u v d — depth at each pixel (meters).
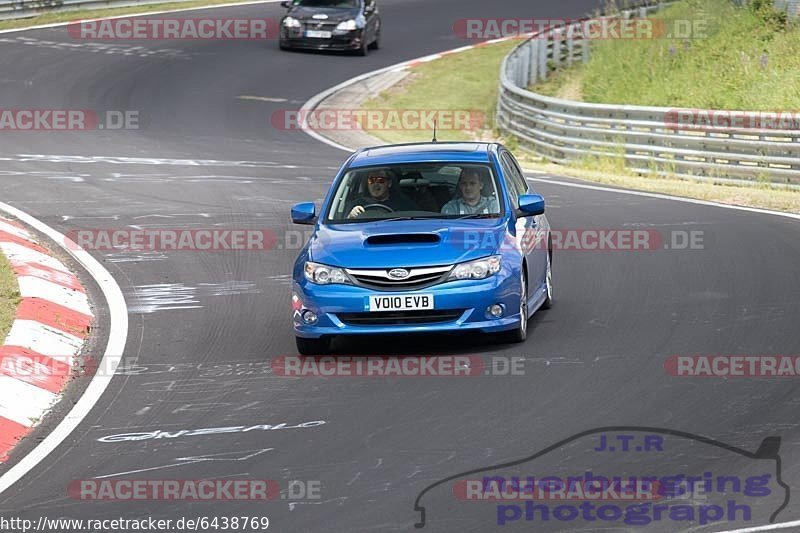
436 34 136.62
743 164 70.75
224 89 103.88
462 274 34.25
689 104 95.88
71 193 63.47
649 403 29.42
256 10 146.62
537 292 38.75
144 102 96.69
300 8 123.94
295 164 75.38
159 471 26.14
